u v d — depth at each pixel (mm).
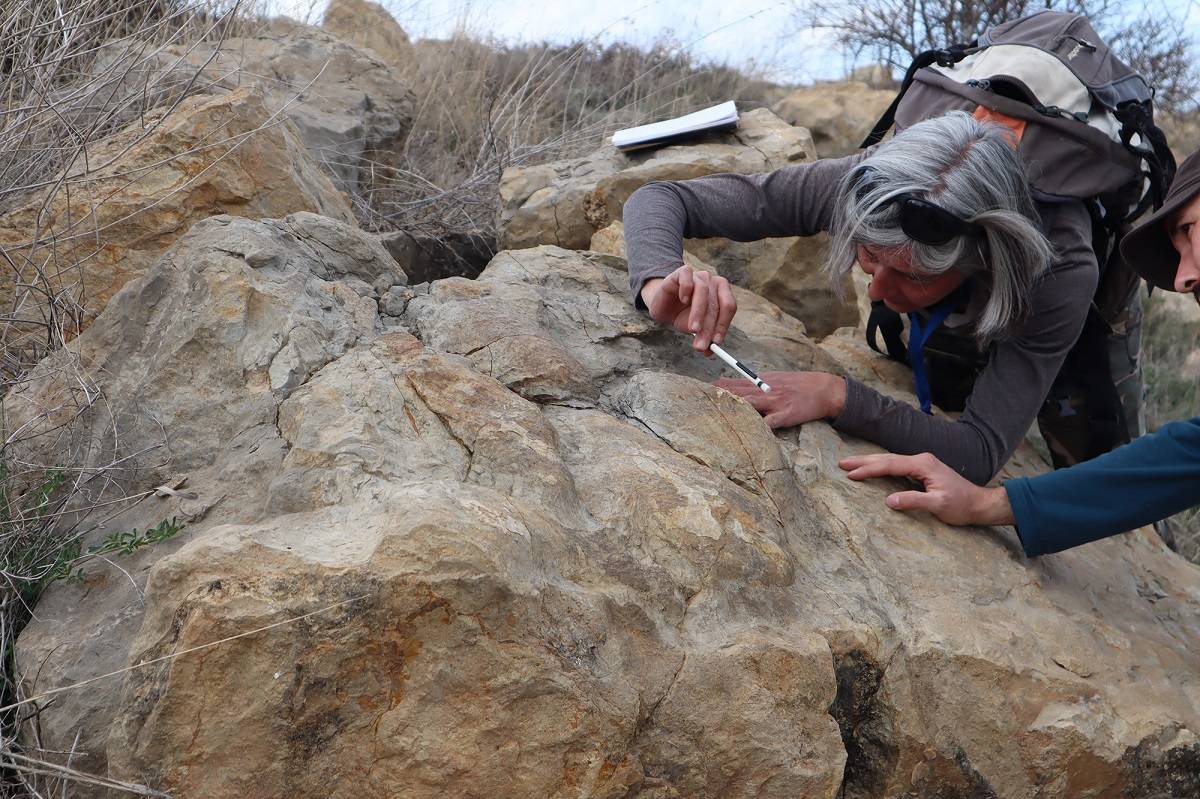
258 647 1445
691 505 1841
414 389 1908
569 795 1532
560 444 1944
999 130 2201
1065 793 1936
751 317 2895
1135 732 1979
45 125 2828
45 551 1860
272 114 3088
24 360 2578
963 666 1901
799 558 1974
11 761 1606
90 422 2072
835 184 2516
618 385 2289
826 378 2371
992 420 2363
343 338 2115
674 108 6352
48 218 2688
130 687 1485
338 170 4215
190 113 2857
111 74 3094
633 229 2510
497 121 5125
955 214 2064
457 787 1497
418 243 3740
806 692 1715
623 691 1570
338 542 1580
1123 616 2297
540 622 1544
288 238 2365
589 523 1794
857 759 1866
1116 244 2590
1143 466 2115
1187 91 7695
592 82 6590
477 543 1495
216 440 1973
